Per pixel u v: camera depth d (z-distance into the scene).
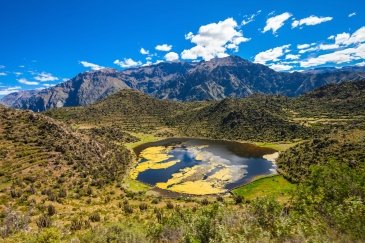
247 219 26.77
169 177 125.00
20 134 128.62
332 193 24.33
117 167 133.88
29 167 106.88
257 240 21.80
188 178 123.12
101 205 85.38
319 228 20.34
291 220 22.69
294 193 27.27
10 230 54.31
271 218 26.28
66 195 92.12
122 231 40.09
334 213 20.83
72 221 63.94
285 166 130.50
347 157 110.56
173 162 150.62
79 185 103.88
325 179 25.39
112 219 69.38
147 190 108.50
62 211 75.19
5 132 128.25
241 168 136.12
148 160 156.12
